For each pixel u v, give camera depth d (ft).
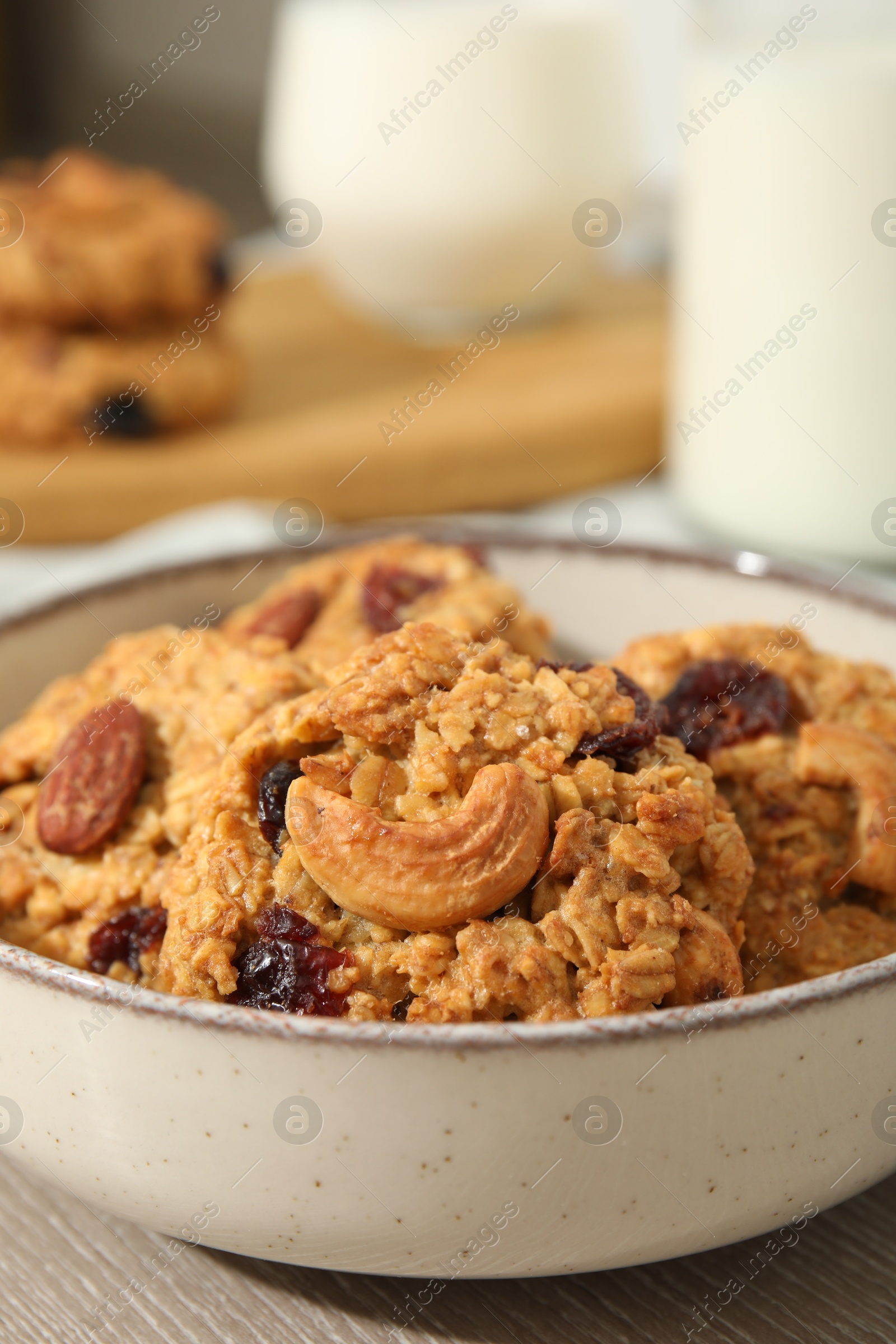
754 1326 1.03
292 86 1.90
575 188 1.85
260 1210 0.99
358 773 1.04
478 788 1.02
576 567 1.30
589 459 1.73
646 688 1.17
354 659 1.08
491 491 1.70
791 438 1.53
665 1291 1.04
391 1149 0.97
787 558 1.58
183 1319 1.04
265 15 3.67
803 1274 1.05
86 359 1.68
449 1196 0.97
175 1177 0.99
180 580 1.28
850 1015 0.97
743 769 1.13
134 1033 0.97
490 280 1.90
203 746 1.12
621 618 1.30
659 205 2.40
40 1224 1.08
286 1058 0.96
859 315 1.48
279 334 2.04
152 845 1.11
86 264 1.67
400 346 1.99
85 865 1.11
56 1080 1.00
